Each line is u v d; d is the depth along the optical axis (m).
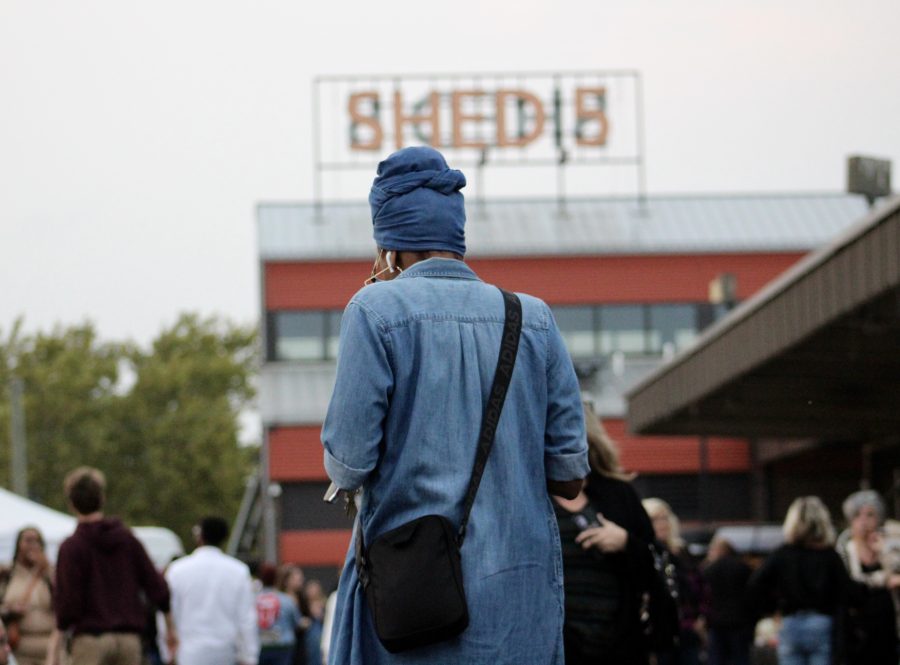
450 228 4.48
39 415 83.75
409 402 4.23
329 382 59.31
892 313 18.94
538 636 4.25
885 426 30.16
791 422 30.08
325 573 57.16
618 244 61.38
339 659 4.26
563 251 61.12
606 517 7.02
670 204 65.31
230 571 13.78
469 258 60.94
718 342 24.77
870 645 11.62
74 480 11.80
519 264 61.12
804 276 20.00
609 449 7.14
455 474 4.20
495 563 4.18
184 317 92.69
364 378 4.19
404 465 4.20
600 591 6.78
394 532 4.15
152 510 83.94
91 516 11.80
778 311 21.39
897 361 23.22
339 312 60.47
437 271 4.42
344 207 64.62
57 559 11.71
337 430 4.18
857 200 65.56
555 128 65.38
